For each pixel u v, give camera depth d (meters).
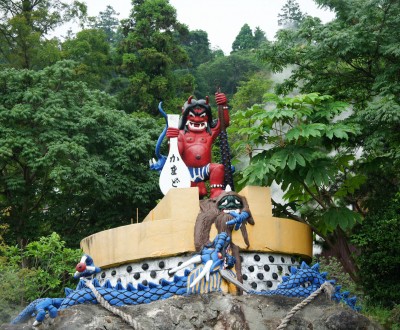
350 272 18.73
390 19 18.38
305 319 13.55
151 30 37.28
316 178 16.61
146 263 15.30
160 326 13.03
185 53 37.72
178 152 16.45
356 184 19.06
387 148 19.38
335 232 19.84
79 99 26.61
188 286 13.98
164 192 16.17
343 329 13.41
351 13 18.91
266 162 16.45
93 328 12.66
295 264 16.23
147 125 27.81
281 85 20.27
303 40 20.00
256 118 16.42
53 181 24.70
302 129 16.25
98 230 24.81
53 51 31.86
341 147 19.55
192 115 16.89
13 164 25.12
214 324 13.36
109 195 24.12
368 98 20.19
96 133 25.47
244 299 13.82
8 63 31.97
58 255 17.88
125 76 39.59
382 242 17.64
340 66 20.03
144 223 15.31
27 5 34.28
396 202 18.50
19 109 23.80
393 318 16.27
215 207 15.31
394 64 18.28
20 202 24.25
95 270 14.27
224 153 16.66
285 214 18.89
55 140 23.77
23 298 17.05
